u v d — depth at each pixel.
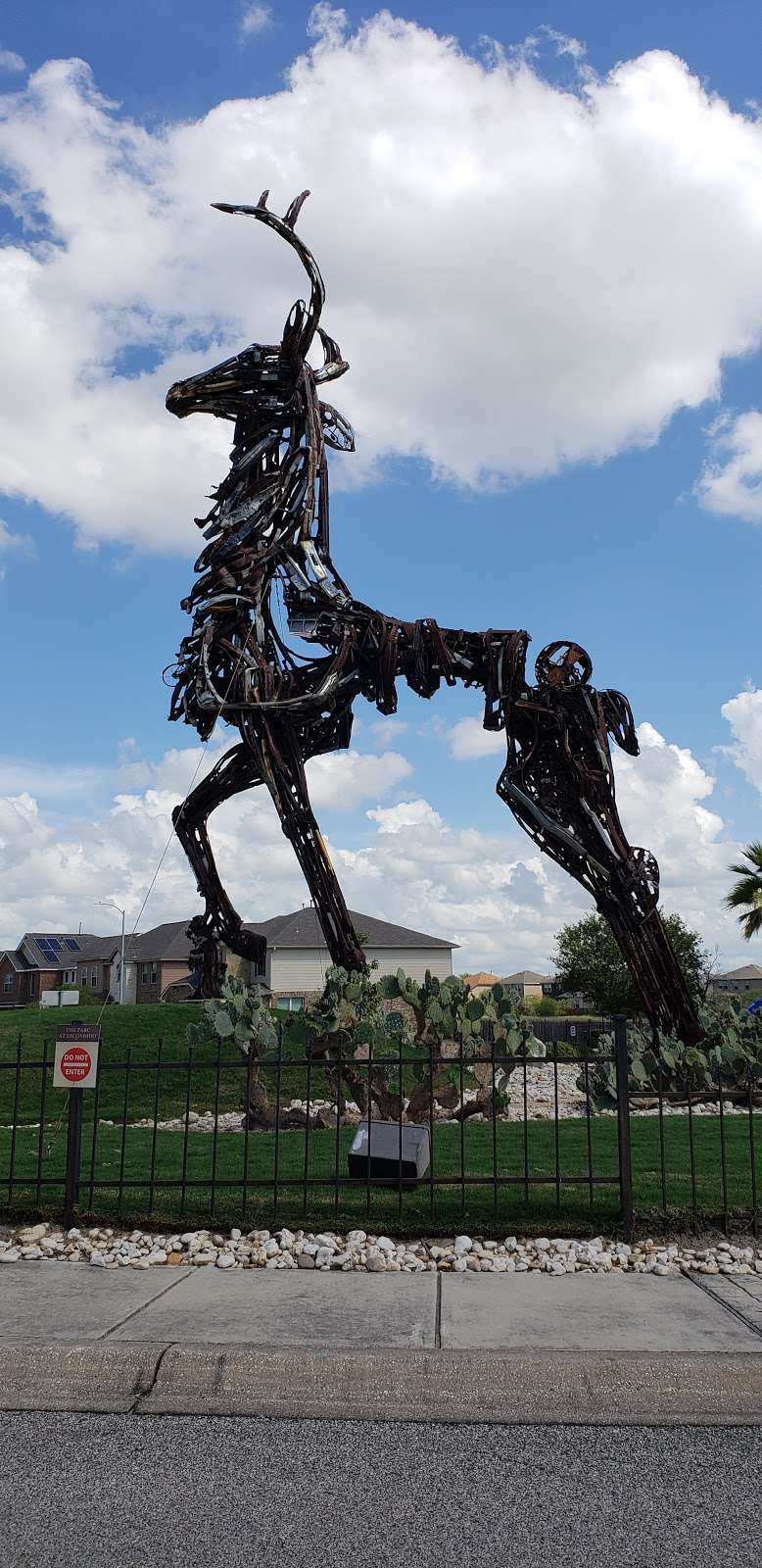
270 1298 6.13
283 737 15.45
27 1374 5.08
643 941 15.84
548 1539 3.80
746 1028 15.30
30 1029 18.20
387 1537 3.81
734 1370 4.99
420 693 16.58
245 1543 3.78
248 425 15.72
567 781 16.20
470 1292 6.26
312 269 14.99
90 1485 4.19
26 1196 8.16
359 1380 4.98
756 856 32.03
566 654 16.41
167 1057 16.08
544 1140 11.15
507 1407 4.88
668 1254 7.02
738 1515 3.97
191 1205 7.88
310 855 15.09
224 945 17.95
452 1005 10.37
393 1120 9.92
